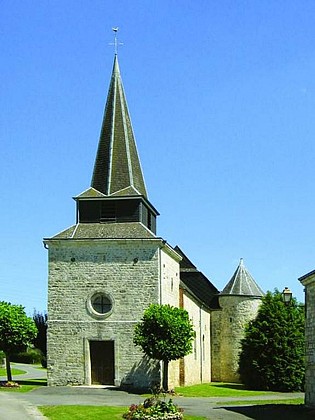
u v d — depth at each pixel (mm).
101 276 38688
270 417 25094
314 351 28422
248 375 46594
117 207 40188
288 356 46188
